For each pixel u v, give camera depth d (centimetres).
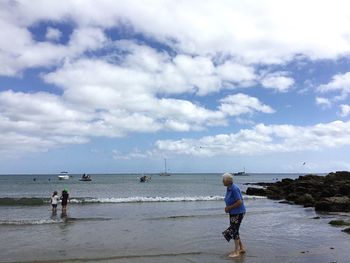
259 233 1611
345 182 4169
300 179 5069
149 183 9844
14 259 1145
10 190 6288
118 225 1862
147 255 1189
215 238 1491
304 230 1700
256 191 4572
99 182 10569
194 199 3594
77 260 1128
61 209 2684
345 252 1244
